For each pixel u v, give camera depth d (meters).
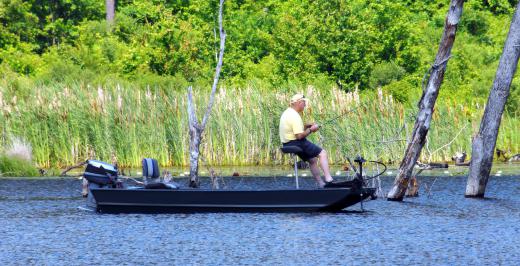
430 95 48.81
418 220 41.97
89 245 35.72
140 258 33.09
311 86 75.25
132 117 73.44
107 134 72.88
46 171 67.00
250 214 43.56
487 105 51.56
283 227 39.75
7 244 35.94
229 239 36.84
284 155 73.62
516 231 38.84
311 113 73.06
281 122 44.12
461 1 47.72
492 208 46.44
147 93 74.69
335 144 72.44
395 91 86.56
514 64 51.09
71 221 41.78
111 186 45.75
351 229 39.28
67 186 57.41
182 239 36.91
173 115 74.25
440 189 55.56
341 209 44.81
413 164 49.47
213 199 43.47
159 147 73.50
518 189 55.38
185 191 43.38
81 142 73.44
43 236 37.75
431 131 75.75
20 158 65.94
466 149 76.19
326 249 34.66
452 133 76.06
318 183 44.44
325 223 40.84
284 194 43.47
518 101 86.00
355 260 32.62
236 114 74.25
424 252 34.03
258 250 34.50
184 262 32.34
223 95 74.75
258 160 74.06
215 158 73.75
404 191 49.84
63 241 36.62
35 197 51.44
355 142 72.19
